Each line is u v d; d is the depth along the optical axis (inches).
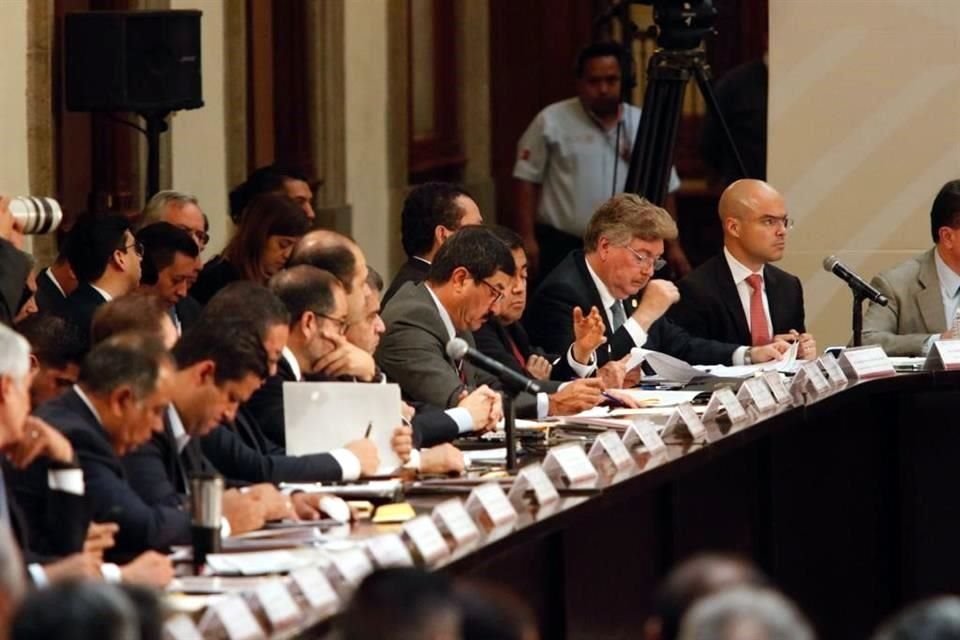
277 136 593.9
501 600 155.9
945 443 404.8
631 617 326.0
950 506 405.1
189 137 523.8
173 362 258.7
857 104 528.4
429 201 396.5
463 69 721.0
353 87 631.2
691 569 155.6
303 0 602.9
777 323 447.2
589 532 309.3
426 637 149.7
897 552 406.3
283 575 238.2
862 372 397.1
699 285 446.3
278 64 593.6
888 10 525.3
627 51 609.3
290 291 316.2
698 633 142.2
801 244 530.9
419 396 353.7
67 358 293.1
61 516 240.5
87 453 251.0
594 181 606.9
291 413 298.8
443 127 707.4
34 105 458.3
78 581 150.7
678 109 519.5
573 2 749.9
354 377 317.7
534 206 613.3
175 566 245.4
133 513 251.1
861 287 418.0
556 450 299.9
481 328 386.0
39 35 457.4
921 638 144.1
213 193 538.0
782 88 529.7
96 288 368.8
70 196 482.3
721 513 359.6
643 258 414.0
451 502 263.3
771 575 378.9
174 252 386.0
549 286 417.1
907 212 526.9
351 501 278.8
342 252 333.7
